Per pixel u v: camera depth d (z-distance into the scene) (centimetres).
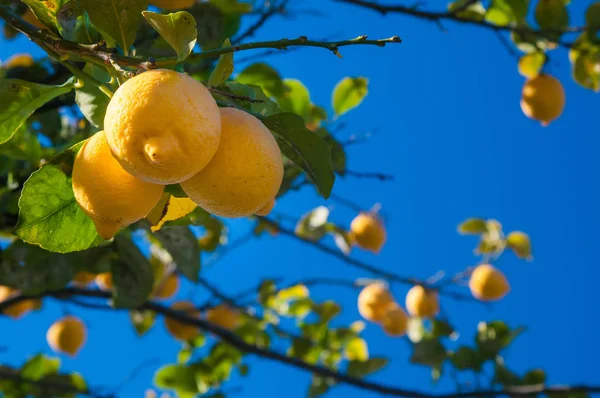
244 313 281
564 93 255
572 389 262
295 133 155
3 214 229
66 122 245
